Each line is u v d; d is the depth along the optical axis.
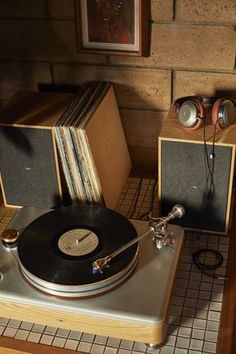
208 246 1.40
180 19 1.44
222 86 1.52
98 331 1.14
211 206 1.38
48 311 1.14
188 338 1.18
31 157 1.44
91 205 1.34
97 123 1.44
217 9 1.40
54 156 1.43
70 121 1.38
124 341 1.18
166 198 1.40
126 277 1.17
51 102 1.51
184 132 1.33
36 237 1.23
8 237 1.24
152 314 1.10
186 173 1.35
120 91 1.60
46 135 1.39
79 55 1.55
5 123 1.40
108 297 1.13
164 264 1.21
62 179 1.48
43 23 1.52
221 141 1.28
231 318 1.22
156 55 1.51
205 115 1.35
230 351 1.15
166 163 1.35
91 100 1.49
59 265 1.15
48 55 1.57
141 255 1.23
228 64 1.48
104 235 1.23
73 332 1.21
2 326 1.22
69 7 1.48
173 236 1.27
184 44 1.48
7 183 1.51
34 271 1.14
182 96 1.56
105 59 1.55
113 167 1.52
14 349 1.17
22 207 1.47
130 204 1.54
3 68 1.62
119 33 1.49
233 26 1.42
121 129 1.61
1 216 1.52
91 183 1.42
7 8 1.51
